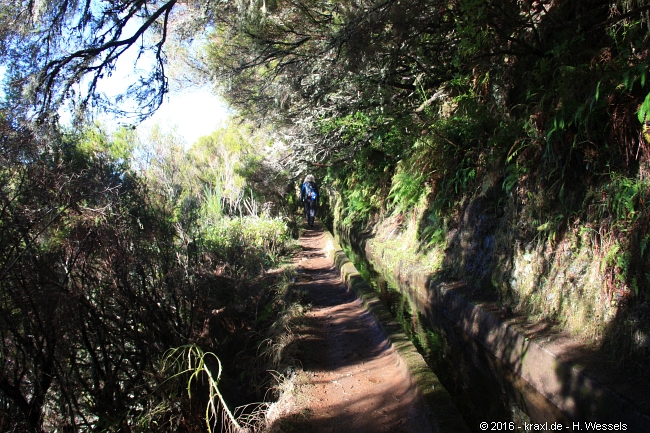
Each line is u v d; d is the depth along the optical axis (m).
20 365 3.99
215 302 6.12
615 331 3.76
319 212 25.14
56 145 4.53
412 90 9.98
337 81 9.10
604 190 4.24
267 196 16.81
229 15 7.37
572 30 5.25
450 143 7.89
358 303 6.83
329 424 3.59
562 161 4.82
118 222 4.64
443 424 3.14
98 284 4.43
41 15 4.62
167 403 4.03
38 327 3.84
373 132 10.45
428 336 5.99
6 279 3.64
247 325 6.38
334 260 10.19
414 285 8.04
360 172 13.48
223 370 5.24
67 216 4.22
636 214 3.84
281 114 12.18
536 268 5.02
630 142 4.07
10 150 3.91
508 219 5.80
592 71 4.64
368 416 3.64
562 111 4.46
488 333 5.19
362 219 14.41
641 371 3.36
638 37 4.50
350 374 4.47
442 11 6.28
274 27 8.12
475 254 6.58
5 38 4.64
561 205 4.81
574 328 4.28
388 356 4.73
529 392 4.25
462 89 8.23
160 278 5.27
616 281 3.86
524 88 6.44
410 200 9.29
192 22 7.23
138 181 5.60
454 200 7.73
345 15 6.47
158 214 5.60
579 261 4.43
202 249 6.44
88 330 4.34
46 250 4.06
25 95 4.48
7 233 3.70
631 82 3.78
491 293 5.89
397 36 6.42
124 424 3.94
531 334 4.46
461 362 5.15
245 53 9.40
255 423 3.89
